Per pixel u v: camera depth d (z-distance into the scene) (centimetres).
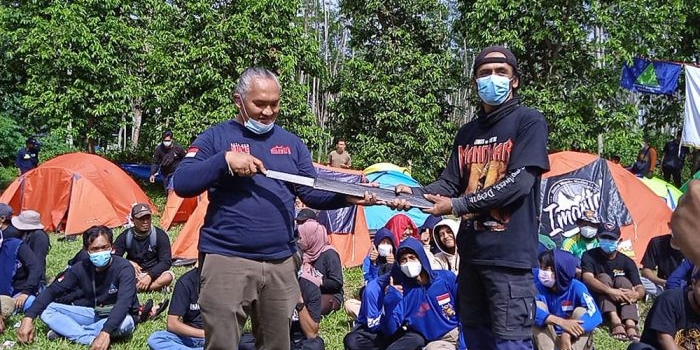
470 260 309
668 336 379
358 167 1822
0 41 1894
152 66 1758
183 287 528
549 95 1602
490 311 303
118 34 1769
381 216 1002
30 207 1079
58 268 830
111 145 2577
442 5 1969
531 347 302
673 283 596
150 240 736
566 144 1602
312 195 311
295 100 1717
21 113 2125
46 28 1673
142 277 715
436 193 321
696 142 1305
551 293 541
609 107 1716
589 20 1627
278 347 309
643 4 1617
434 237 636
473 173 314
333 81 1973
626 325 616
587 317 520
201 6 1650
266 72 300
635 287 636
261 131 301
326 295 666
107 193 1136
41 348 540
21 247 629
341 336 601
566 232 854
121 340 570
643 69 1509
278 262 298
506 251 296
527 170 289
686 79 1314
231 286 286
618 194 878
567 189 873
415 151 1836
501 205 288
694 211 101
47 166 1091
